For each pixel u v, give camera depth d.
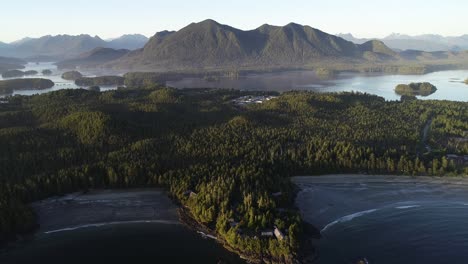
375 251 164.12
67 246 171.00
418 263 157.25
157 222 187.38
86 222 188.12
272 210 180.62
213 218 180.88
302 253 159.38
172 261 159.62
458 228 180.50
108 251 167.12
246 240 160.88
